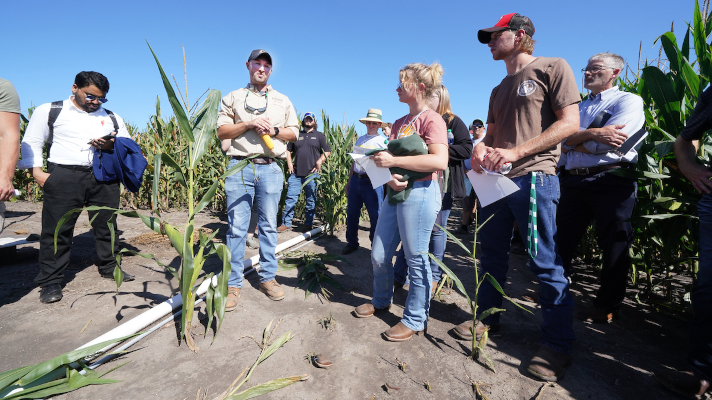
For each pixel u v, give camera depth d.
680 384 1.57
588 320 2.35
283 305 2.49
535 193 1.76
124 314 2.22
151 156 5.89
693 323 1.62
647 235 2.71
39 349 1.79
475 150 1.96
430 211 1.93
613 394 1.59
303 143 4.84
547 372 1.66
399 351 1.92
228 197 2.48
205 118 1.95
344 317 2.32
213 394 1.50
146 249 3.73
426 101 2.02
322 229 4.97
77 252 3.56
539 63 1.77
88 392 1.49
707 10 2.39
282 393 1.53
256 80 2.50
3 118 2.00
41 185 2.43
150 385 1.55
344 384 1.61
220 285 1.88
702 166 1.70
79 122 2.56
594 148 2.24
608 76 2.35
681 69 2.23
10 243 3.03
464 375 1.71
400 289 2.93
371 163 1.97
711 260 1.55
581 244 3.79
